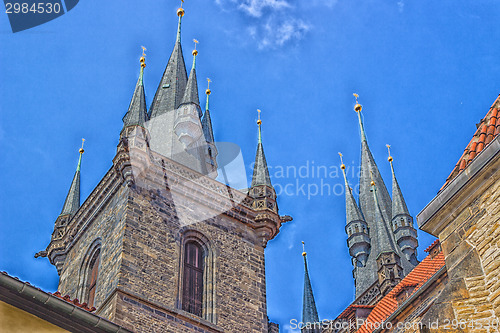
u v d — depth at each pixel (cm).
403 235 8331
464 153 2609
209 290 5244
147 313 4831
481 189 2395
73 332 2647
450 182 2462
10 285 2525
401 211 8525
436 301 2348
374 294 7519
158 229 5306
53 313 2614
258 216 5791
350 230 8525
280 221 5900
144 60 6194
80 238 5828
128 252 5059
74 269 5688
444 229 2461
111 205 5553
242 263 5534
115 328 2709
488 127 2606
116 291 4822
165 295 5006
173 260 5216
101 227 5562
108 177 5681
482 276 2314
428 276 4356
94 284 5381
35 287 2581
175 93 6762
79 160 6781
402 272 7488
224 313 5178
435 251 4691
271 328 6138
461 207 2430
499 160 2367
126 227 5172
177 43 7356
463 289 2325
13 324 2523
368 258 8238
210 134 6325
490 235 2336
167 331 4831
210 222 5603
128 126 5647
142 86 6044
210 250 5456
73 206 6288
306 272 8575
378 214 8075
